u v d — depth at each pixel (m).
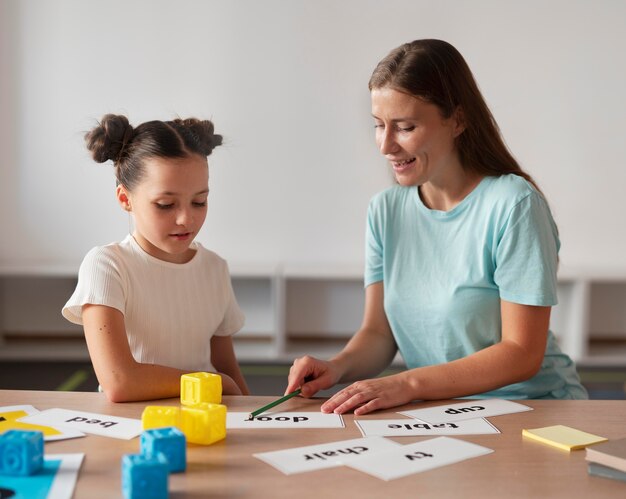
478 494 0.84
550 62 3.84
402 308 1.49
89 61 3.85
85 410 1.14
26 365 3.69
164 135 1.31
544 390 1.43
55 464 0.91
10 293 4.07
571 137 3.88
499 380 1.26
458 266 1.42
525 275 1.31
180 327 1.44
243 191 3.93
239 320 1.57
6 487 0.84
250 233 3.96
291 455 0.95
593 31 3.82
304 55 3.86
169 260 1.44
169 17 3.83
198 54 3.85
